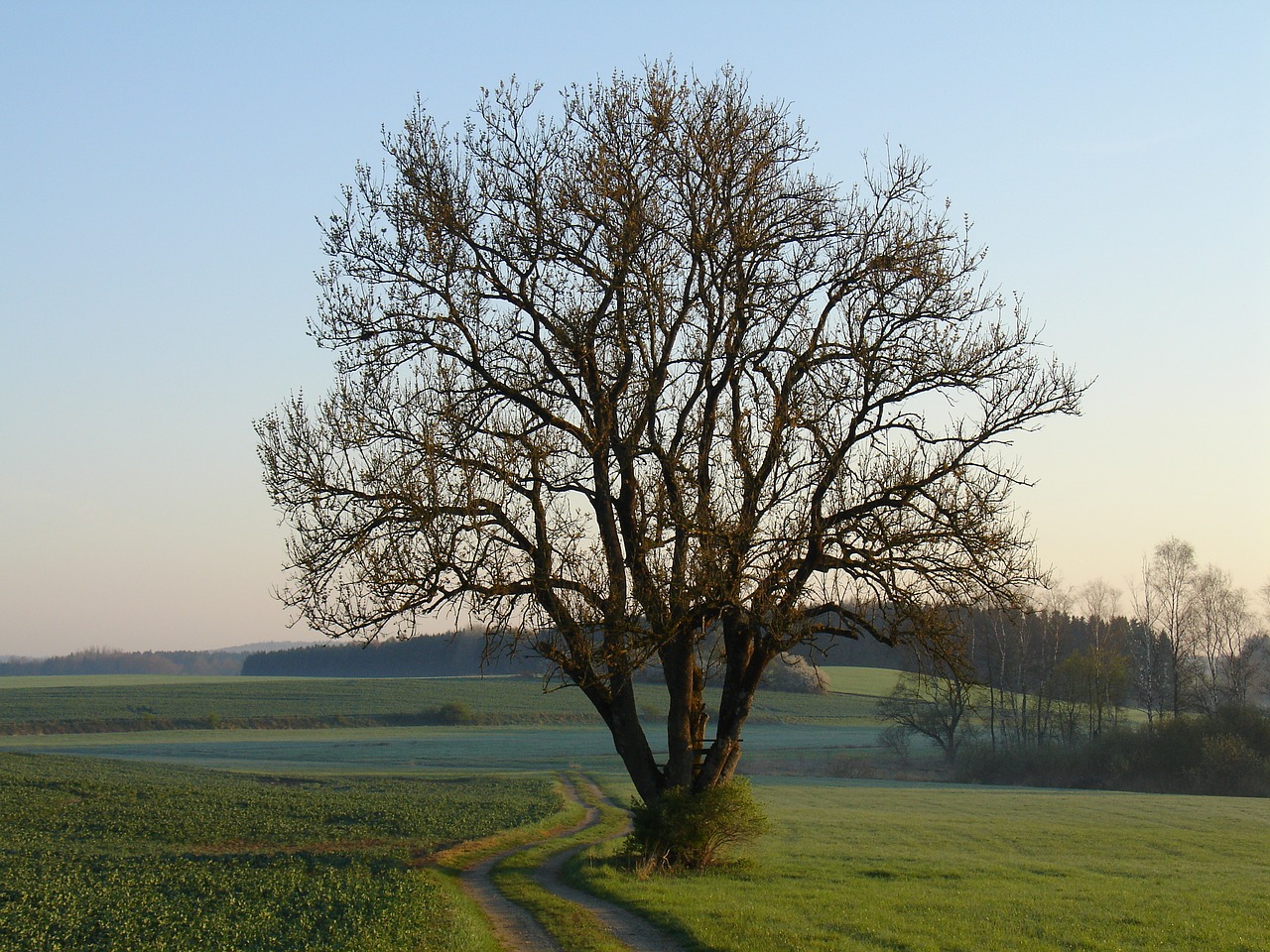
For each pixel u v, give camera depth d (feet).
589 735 401.29
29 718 442.50
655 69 84.69
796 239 84.28
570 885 81.76
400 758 312.71
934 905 75.25
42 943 61.72
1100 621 337.93
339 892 74.84
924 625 78.59
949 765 289.94
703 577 74.49
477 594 76.84
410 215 80.79
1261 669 353.31
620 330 83.41
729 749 86.33
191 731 426.51
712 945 57.93
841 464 81.05
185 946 59.11
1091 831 139.54
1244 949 62.54
